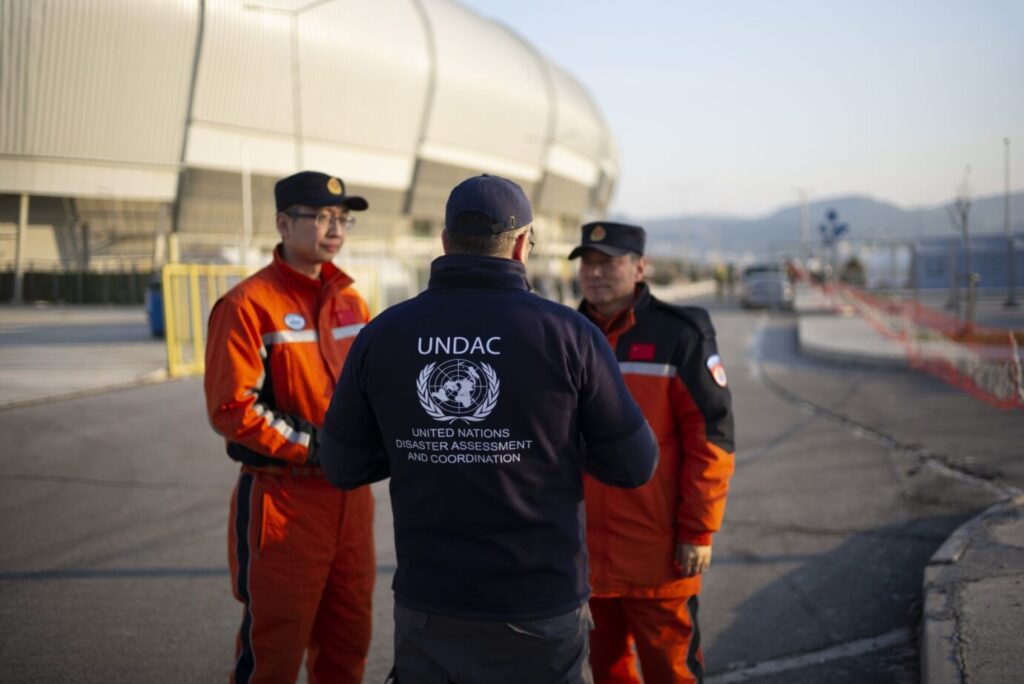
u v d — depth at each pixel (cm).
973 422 852
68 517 594
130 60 1827
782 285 3062
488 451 191
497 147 5953
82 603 440
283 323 292
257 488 284
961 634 322
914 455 717
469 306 197
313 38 2581
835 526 536
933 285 2306
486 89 5612
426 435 194
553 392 192
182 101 2211
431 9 5253
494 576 191
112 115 1578
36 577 477
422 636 194
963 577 384
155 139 2217
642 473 209
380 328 202
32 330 1792
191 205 2675
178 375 1370
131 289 1892
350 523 294
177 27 1930
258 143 2708
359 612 301
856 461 705
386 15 4019
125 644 389
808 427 861
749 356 1576
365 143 4434
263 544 281
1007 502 516
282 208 302
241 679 282
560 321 197
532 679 193
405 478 198
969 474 647
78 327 1977
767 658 367
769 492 618
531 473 192
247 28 2148
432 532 195
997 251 2258
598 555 286
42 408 1042
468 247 202
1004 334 1372
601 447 205
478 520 192
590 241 294
